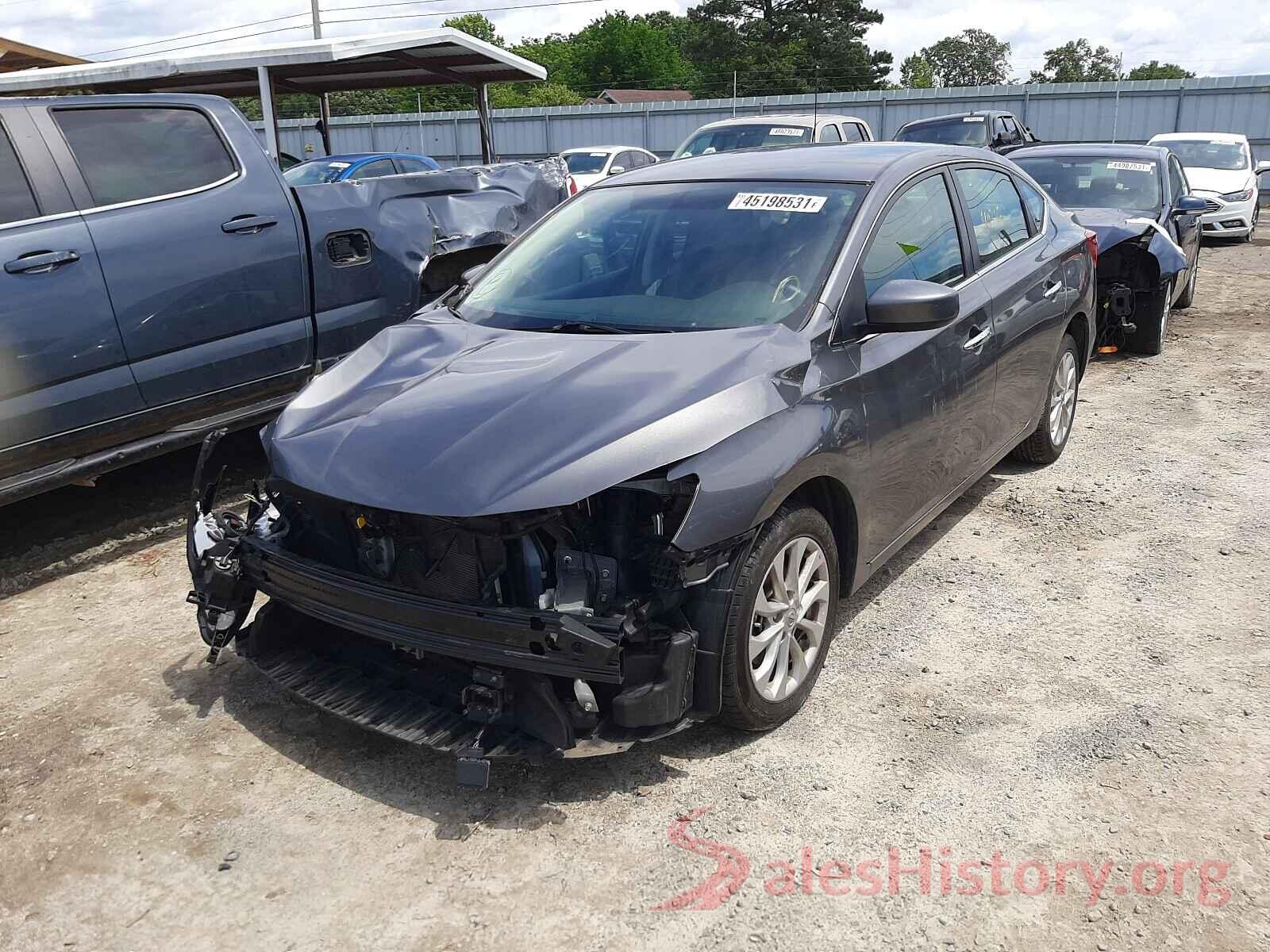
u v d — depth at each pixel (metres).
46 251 4.38
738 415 2.92
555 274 3.92
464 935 2.45
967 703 3.40
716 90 62.75
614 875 2.64
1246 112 29.69
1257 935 2.40
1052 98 31.66
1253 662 3.64
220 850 2.77
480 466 2.75
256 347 5.25
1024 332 4.67
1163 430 6.43
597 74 89.81
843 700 3.43
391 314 5.96
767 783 2.99
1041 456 5.65
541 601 2.75
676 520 2.81
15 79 9.15
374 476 2.83
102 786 3.05
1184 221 9.39
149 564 4.71
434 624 2.72
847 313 3.39
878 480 3.51
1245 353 8.56
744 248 3.64
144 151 4.85
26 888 2.65
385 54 9.64
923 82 103.31
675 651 2.76
